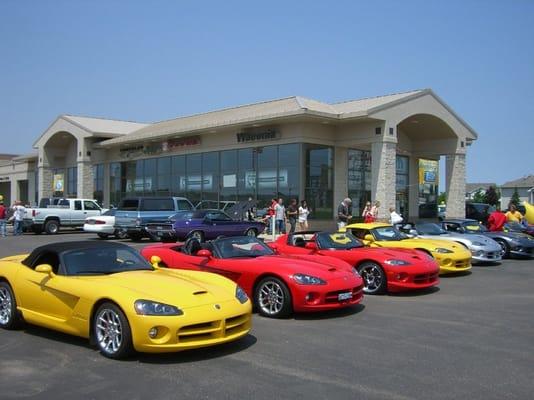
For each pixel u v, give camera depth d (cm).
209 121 3038
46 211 2847
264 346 668
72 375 557
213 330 603
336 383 526
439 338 707
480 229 1758
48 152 4294
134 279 657
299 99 2772
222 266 902
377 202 2320
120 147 3747
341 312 885
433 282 1065
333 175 2736
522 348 654
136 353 618
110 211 2666
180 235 2153
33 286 712
